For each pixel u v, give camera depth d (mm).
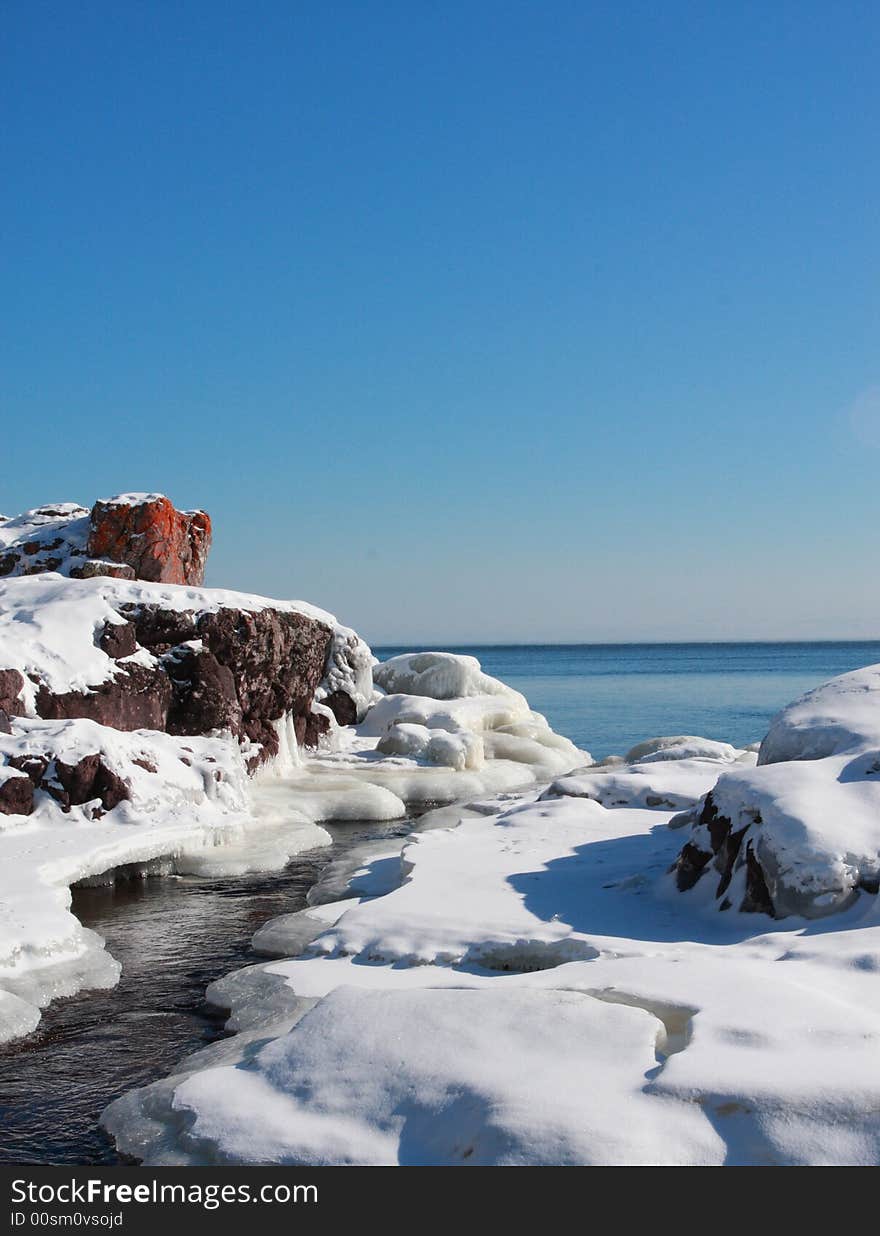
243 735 18062
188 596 17781
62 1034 7316
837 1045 4824
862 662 121188
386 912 8812
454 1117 4586
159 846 12328
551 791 14180
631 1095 4496
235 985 7855
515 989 5723
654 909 8875
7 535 22344
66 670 15172
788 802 8586
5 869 10289
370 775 20109
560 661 150750
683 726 37969
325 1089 5027
